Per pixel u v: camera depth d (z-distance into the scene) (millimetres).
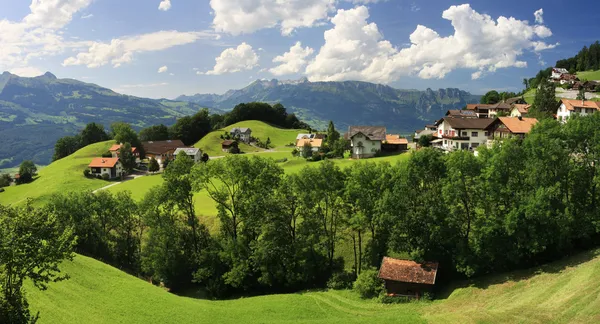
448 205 54719
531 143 55812
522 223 49500
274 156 164250
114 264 67500
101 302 46656
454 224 53250
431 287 51344
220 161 67500
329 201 62250
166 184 66125
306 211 61500
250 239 65125
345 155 136875
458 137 112750
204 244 67562
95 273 54312
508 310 40062
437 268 52781
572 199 54438
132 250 69938
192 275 63812
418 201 55750
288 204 62406
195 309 50500
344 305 52250
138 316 45594
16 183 146250
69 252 31609
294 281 58938
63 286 46844
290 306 51844
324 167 61219
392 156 124000
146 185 122500
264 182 65125
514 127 100125
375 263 59781
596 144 53375
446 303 47812
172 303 50969
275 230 60375
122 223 69312
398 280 51719
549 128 63031
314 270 60719
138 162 171000
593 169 55438
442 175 57750
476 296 47625
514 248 50656
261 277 59594
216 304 54469
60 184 128375
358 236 63406
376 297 53125
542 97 136375
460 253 52812
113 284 52688
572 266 47500
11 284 28297
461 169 54031
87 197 69375
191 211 68312
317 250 60219
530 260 52750
